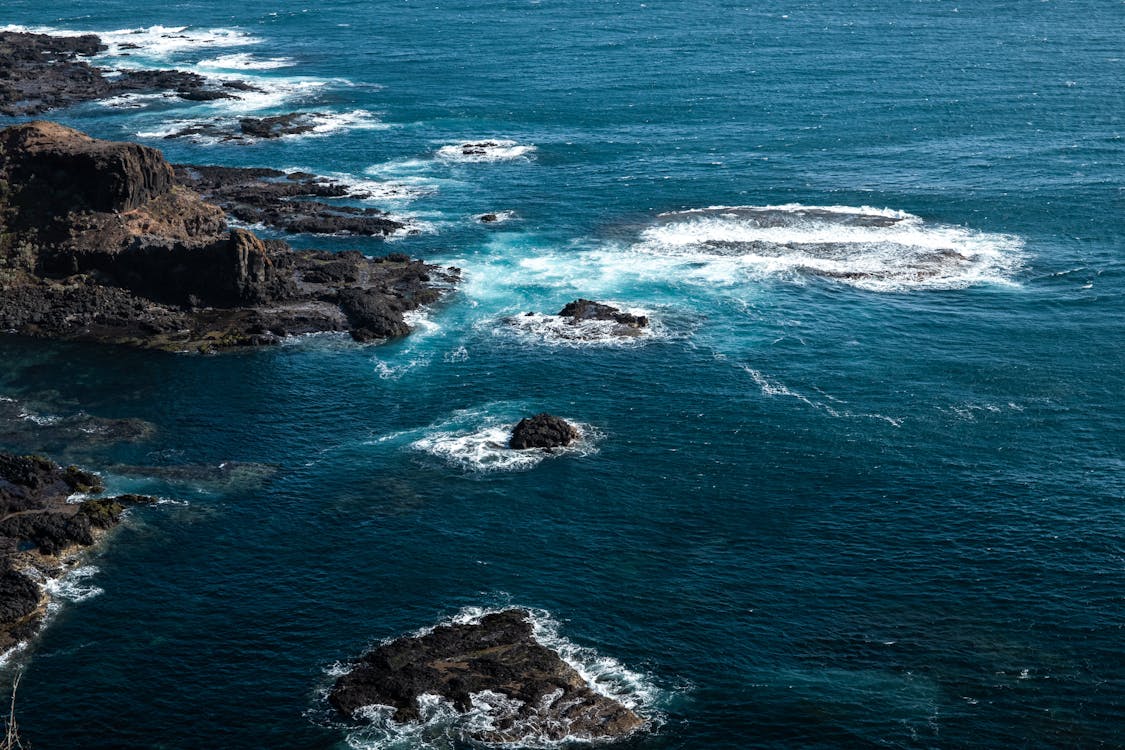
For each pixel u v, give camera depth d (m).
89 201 139.00
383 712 74.31
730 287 140.88
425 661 78.12
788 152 194.75
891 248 151.75
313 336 128.00
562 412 112.06
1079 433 106.81
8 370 119.19
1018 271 144.38
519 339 127.50
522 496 98.06
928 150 193.38
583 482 100.06
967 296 137.38
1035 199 168.38
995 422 109.00
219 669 78.38
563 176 184.62
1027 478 99.75
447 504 97.06
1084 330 127.69
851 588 86.12
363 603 84.88
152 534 92.69
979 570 87.88
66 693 76.19
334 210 166.12
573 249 153.62
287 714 74.69
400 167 189.38
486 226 161.88
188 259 132.62
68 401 113.69
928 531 92.75
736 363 121.38
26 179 139.38
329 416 111.75
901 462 102.50
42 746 71.94
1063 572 87.38
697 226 160.88
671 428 108.88
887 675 77.62
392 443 106.88
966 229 158.25
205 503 97.06
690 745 72.25
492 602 84.81
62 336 126.38
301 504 97.12
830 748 71.88
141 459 103.62
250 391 116.12
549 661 78.06
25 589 84.50
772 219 162.62
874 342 125.81
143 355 123.00
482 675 76.94
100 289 132.38
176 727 73.62
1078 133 199.50
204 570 88.50
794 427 108.56
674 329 129.75
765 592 85.75
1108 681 76.69
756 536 92.50
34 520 92.25
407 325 130.62
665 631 81.75
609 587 86.44
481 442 106.56
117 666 78.56
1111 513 94.44
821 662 78.88
